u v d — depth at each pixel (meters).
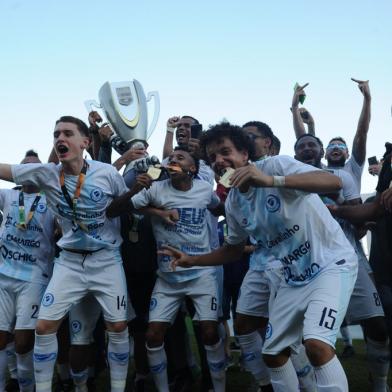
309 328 2.52
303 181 2.52
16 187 4.33
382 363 3.96
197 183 4.17
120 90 4.42
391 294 4.20
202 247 4.07
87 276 3.78
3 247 4.12
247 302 3.86
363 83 4.91
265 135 4.12
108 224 3.89
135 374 4.59
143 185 3.64
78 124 3.75
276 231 2.80
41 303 3.73
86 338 4.00
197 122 5.04
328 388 2.41
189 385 4.54
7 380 5.11
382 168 3.52
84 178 3.71
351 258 2.75
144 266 4.29
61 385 4.55
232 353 6.27
